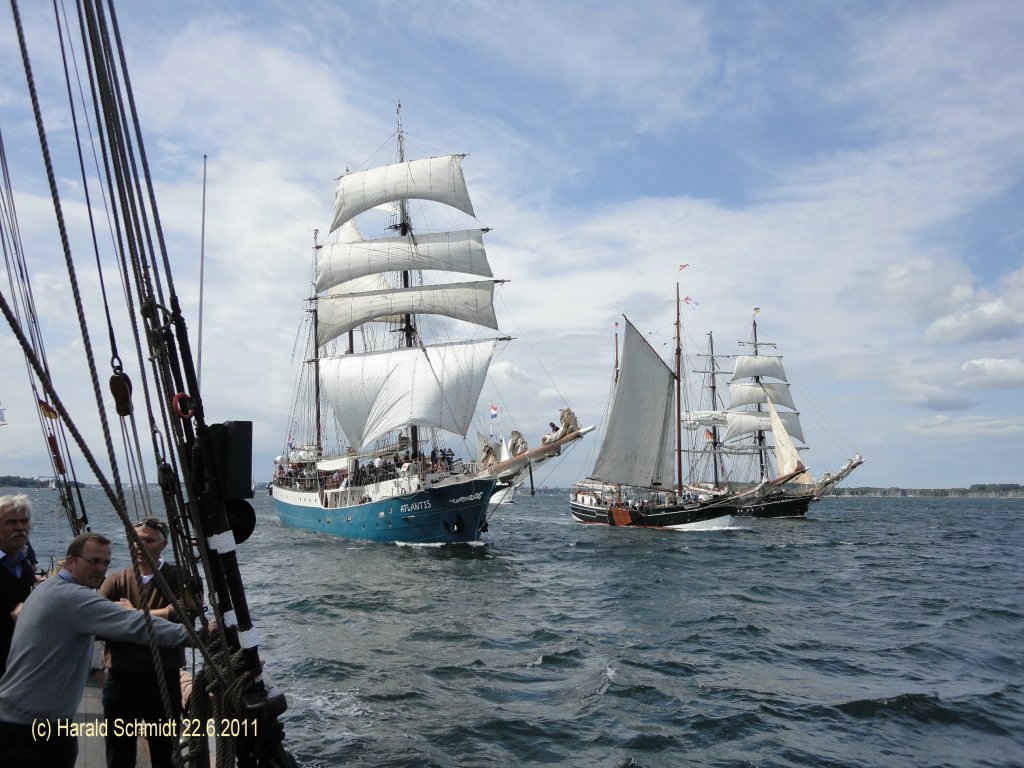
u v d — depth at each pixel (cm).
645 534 6419
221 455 532
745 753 1173
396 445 5572
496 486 4600
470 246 5834
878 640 2020
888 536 6662
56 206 426
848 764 1137
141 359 538
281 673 1606
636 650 1870
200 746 547
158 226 549
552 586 3102
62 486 1105
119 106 506
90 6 481
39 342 891
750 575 3525
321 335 6281
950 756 1176
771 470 9975
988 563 4259
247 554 4278
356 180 5962
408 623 2223
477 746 1183
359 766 1084
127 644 705
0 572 668
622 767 1111
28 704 524
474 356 5447
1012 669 1712
